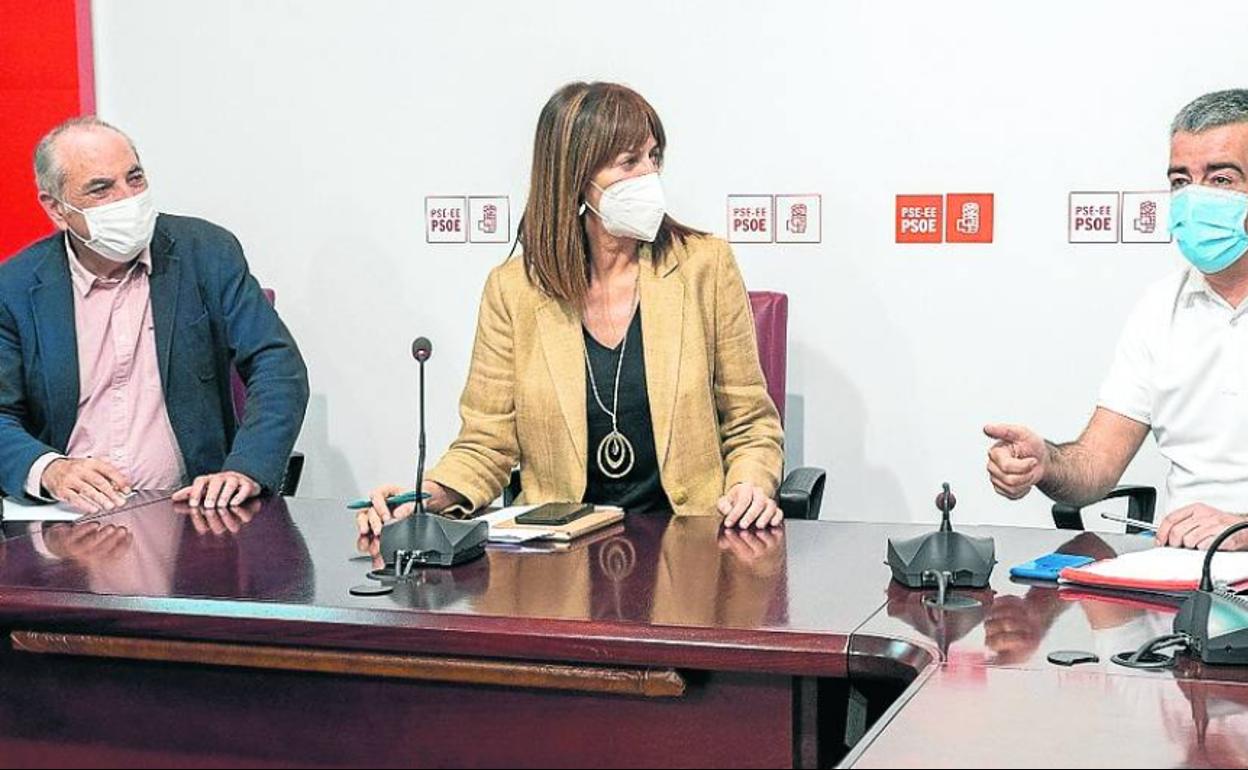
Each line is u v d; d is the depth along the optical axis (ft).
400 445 12.57
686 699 5.66
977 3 10.95
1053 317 11.10
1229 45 10.55
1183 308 8.52
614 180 8.28
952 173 11.15
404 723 5.99
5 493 8.78
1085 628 5.60
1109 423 8.63
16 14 12.65
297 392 9.57
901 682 5.36
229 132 12.62
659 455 8.53
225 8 12.50
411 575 6.63
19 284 9.46
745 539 7.36
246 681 6.20
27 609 6.40
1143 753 4.28
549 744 5.82
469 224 12.19
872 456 11.59
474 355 8.76
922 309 11.34
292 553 7.14
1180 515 6.89
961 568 6.24
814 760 5.58
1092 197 10.91
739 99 11.48
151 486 9.83
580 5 11.74
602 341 8.66
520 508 8.09
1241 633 5.08
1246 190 7.72
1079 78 10.84
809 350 11.59
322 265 12.56
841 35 11.23
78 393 9.53
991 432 7.50
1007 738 4.41
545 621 5.80
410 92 12.19
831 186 11.38
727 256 8.78
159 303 9.64
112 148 9.18
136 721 6.38
